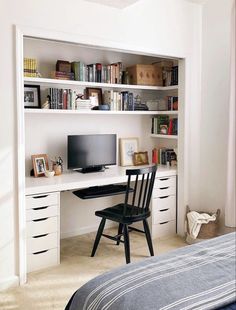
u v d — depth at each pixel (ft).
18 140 8.98
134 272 5.13
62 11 9.55
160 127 14.42
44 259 10.16
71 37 9.77
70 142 12.10
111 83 12.78
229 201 11.78
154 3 11.50
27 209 9.69
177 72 13.35
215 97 12.64
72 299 5.08
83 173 12.23
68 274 9.82
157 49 11.69
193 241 12.07
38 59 11.78
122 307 4.30
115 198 14.20
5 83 8.70
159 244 12.20
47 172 11.39
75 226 13.23
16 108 8.88
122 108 13.16
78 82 11.72
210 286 4.68
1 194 8.87
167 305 4.23
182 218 13.05
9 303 8.26
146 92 14.62
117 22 10.68
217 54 12.44
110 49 10.94
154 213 12.60
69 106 11.75
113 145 13.29
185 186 12.93
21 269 9.24
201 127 13.24
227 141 12.25
